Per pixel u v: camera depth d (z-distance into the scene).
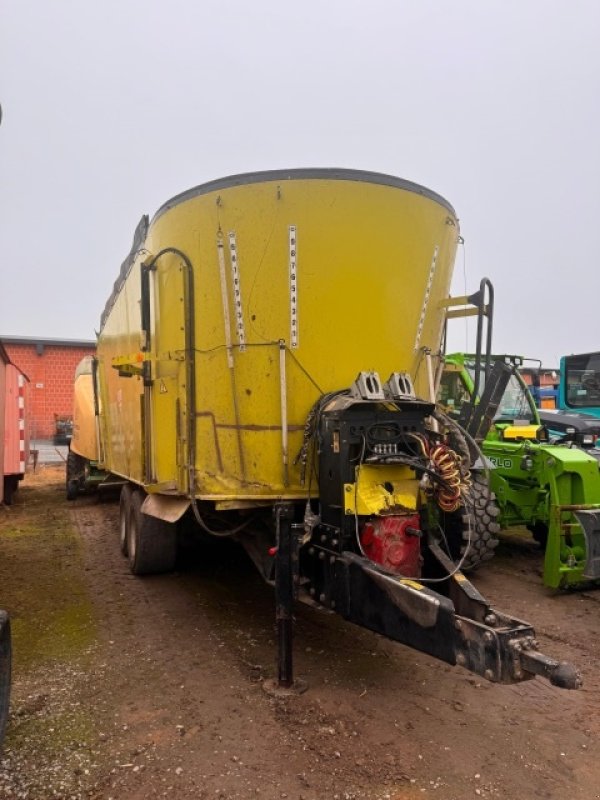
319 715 3.45
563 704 3.65
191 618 5.09
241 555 7.08
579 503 5.78
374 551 3.69
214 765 2.98
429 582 3.79
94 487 11.95
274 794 2.76
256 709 3.53
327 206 4.11
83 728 3.33
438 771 2.94
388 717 3.45
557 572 5.61
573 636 4.68
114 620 5.04
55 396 29.78
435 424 4.27
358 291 4.19
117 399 7.46
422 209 4.42
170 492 4.73
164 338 4.79
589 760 3.06
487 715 3.50
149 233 5.18
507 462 6.78
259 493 4.17
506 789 2.80
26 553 7.45
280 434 4.16
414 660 4.24
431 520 4.18
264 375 4.16
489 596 5.66
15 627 4.88
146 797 2.75
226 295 4.18
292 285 4.11
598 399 10.01
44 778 2.88
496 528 5.93
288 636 3.75
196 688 3.80
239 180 4.12
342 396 3.98
